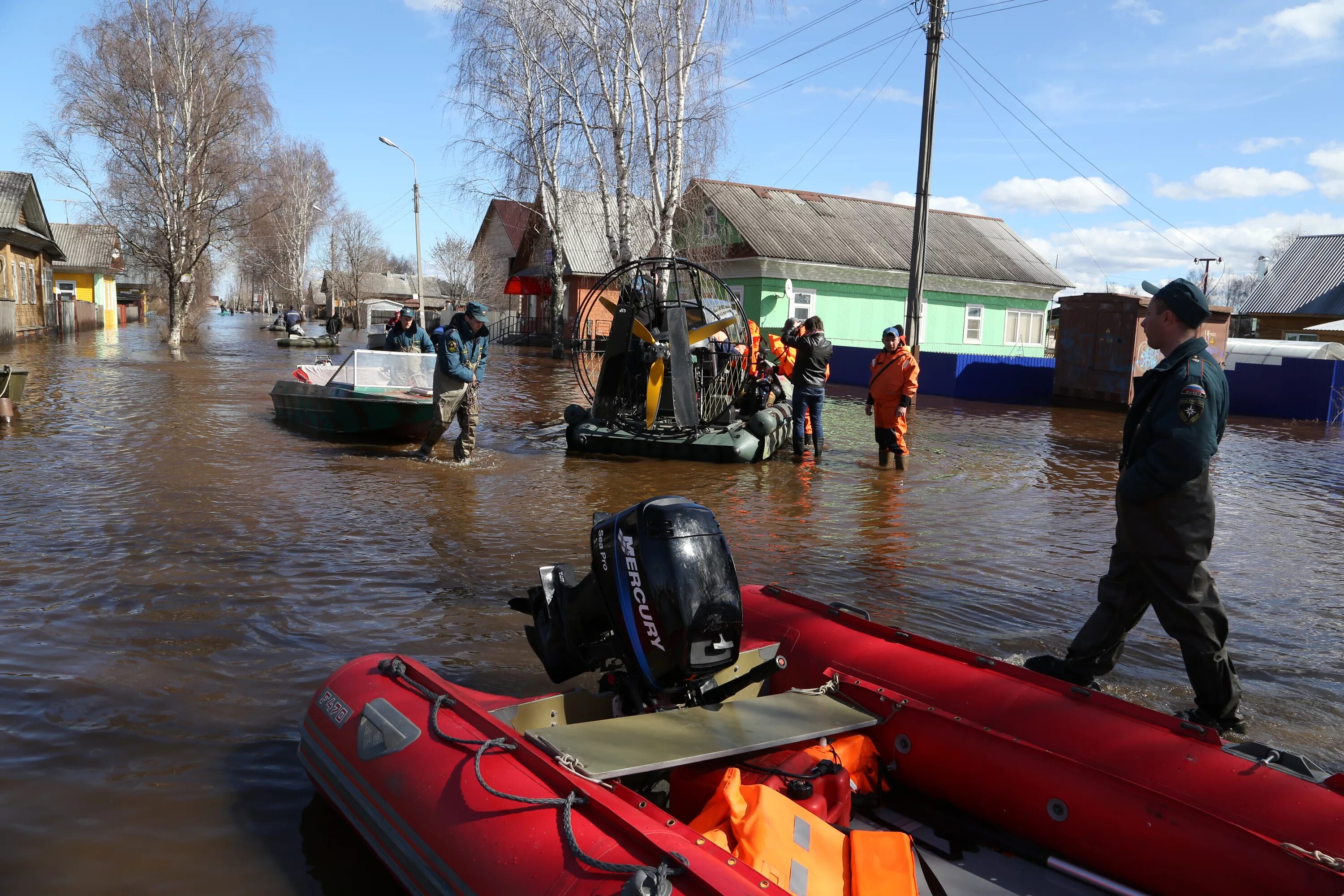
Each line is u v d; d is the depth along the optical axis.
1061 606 5.56
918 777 2.96
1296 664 4.70
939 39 17.58
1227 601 5.87
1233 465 12.55
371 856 2.85
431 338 13.24
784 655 3.51
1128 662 4.63
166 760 3.40
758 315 29.50
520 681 4.21
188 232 27.06
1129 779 2.48
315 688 4.07
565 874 1.99
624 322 11.32
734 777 2.43
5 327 28.03
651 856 1.96
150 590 5.30
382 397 10.93
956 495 9.25
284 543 6.45
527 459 10.98
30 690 3.93
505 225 45.38
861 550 6.84
